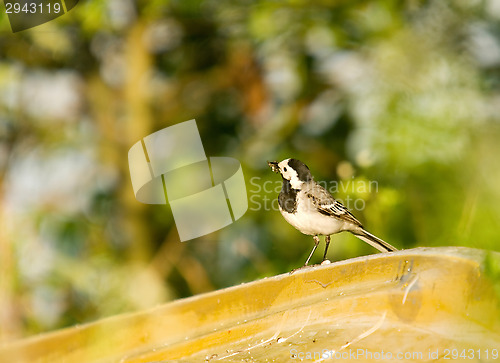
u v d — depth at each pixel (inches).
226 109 562.3
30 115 549.6
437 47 411.2
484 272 190.9
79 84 559.5
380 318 210.7
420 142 361.1
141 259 510.6
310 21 482.9
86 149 549.6
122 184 529.7
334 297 234.8
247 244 500.7
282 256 505.7
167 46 577.6
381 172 405.7
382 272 235.3
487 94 390.9
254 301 266.8
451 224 340.5
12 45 526.9
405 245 399.2
